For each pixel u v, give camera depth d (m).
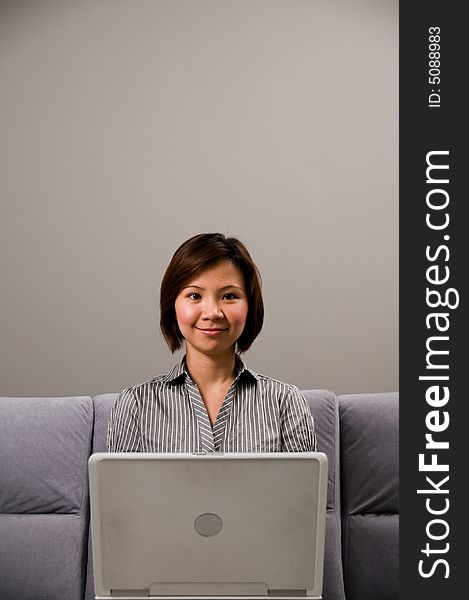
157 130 3.53
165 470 1.57
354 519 2.40
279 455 1.57
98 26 3.53
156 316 3.51
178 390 2.09
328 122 3.56
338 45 3.56
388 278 3.55
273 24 3.56
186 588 1.61
